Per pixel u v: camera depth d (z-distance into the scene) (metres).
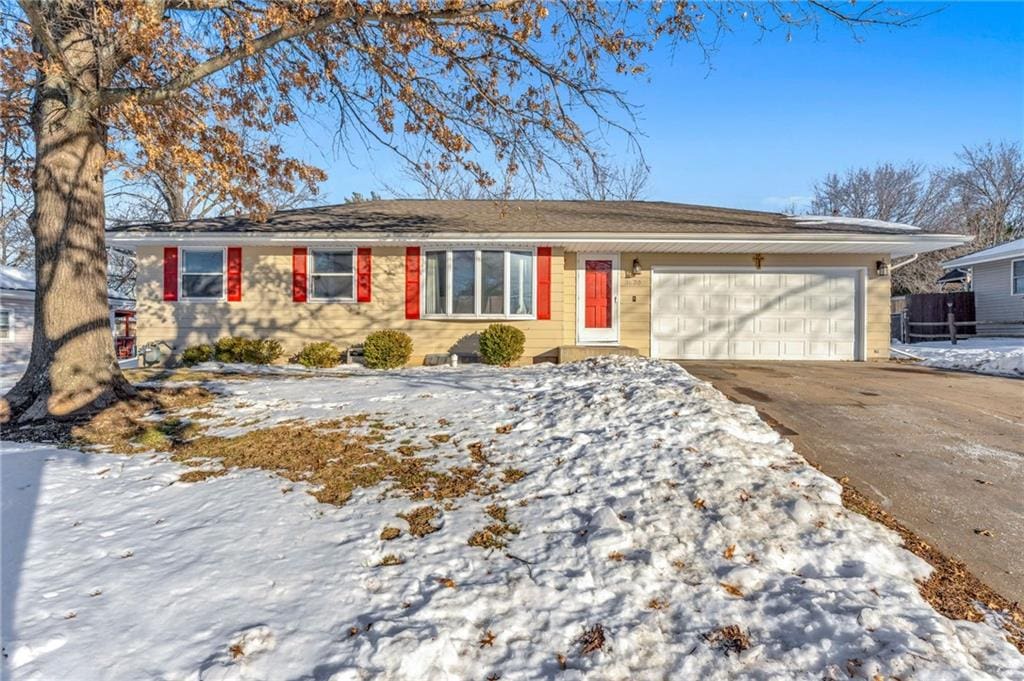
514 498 3.84
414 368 10.83
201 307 11.79
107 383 6.84
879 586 2.75
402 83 7.63
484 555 3.11
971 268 19.97
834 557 2.99
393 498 3.90
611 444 4.59
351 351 11.59
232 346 11.31
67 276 6.62
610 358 9.84
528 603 2.69
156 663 2.31
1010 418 6.12
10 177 7.72
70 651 2.38
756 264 12.21
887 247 11.41
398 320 11.78
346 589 2.80
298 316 11.82
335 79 7.97
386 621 2.54
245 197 8.62
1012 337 17.73
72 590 2.84
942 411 6.45
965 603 2.71
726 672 2.26
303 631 2.50
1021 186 32.09
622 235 11.04
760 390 7.83
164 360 11.70
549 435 5.04
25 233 25.28
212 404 7.07
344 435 5.41
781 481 3.82
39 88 6.58
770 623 2.52
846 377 9.18
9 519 3.75
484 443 4.98
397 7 6.35
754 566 2.92
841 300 12.18
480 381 8.08
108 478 4.55
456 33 7.31
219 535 3.41
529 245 11.57
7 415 6.26
